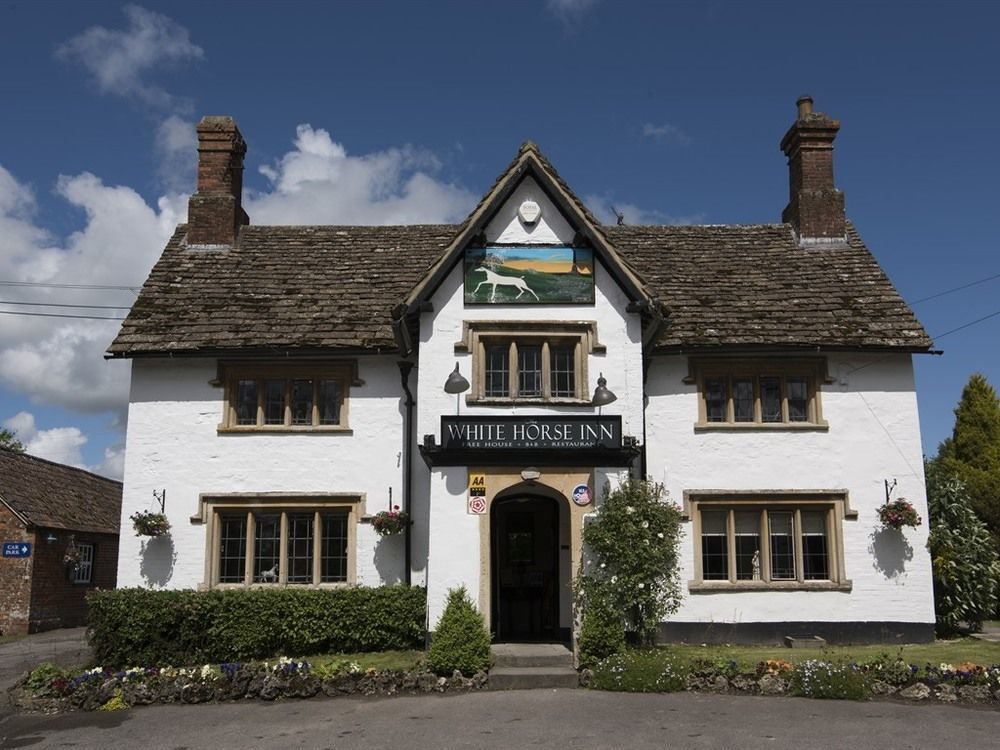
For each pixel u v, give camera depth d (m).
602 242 13.97
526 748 8.56
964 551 15.30
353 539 15.28
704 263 18.27
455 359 13.74
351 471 15.47
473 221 13.85
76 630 23.02
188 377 15.73
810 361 15.82
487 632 12.19
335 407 15.90
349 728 9.45
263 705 10.70
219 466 15.43
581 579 12.71
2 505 22.19
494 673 11.60
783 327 15.89
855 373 15.80
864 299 16.70
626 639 13.09
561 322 13.84
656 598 12.85
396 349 15.43
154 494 15.30
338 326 16.02
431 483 13.12
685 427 15.59
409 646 14.16
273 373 15.85
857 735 8.94
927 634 15.01
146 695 10.91
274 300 16.81
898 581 15.15
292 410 15.88
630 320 13.92
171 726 9.76
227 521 15.48
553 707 10.28
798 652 13.68
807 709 10.10
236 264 18.02
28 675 11.96
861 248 18.42
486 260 14.06
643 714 9.89
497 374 13.98
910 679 10.73
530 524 15.62
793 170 19.59
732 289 17.22
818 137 19.09
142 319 16.14
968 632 16.42
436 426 13.49
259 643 13.77
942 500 15.80
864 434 15.59
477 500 13.08
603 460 13.24
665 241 19.20
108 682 11.07
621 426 13.37
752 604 15.03
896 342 15.54
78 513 25.42
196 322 16.08
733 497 15.34
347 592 14.16
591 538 12.66
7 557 21.98
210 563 15.13
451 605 12.02
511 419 13.24
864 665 11.24
